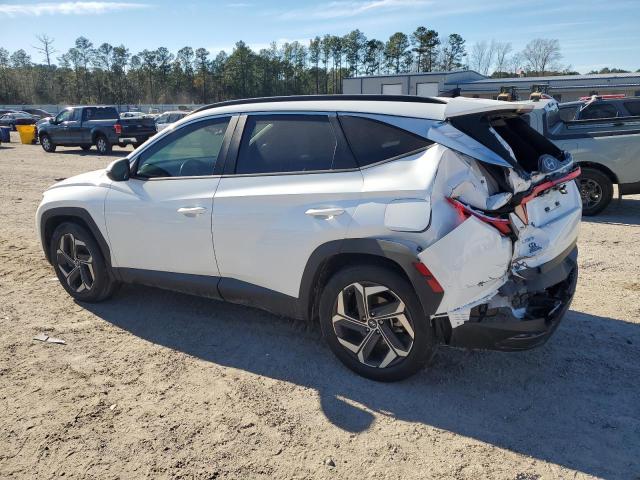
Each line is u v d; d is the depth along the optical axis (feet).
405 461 9.07
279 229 11.71
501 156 10.00
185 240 13.25
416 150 10.53
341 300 11.41
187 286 13.64
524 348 10.30
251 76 361.30
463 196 9.84
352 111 11.48
